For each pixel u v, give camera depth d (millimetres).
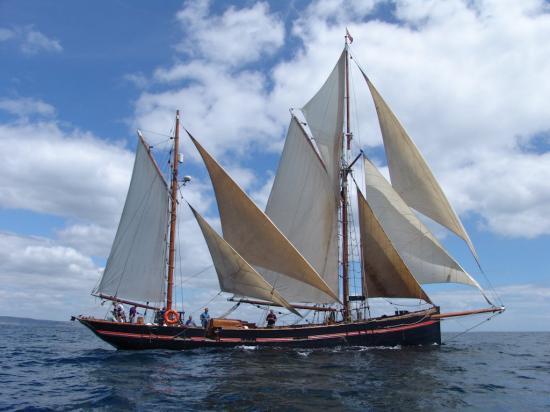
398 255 36406
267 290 34156
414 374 24344
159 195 35469
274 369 24969
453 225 36312
